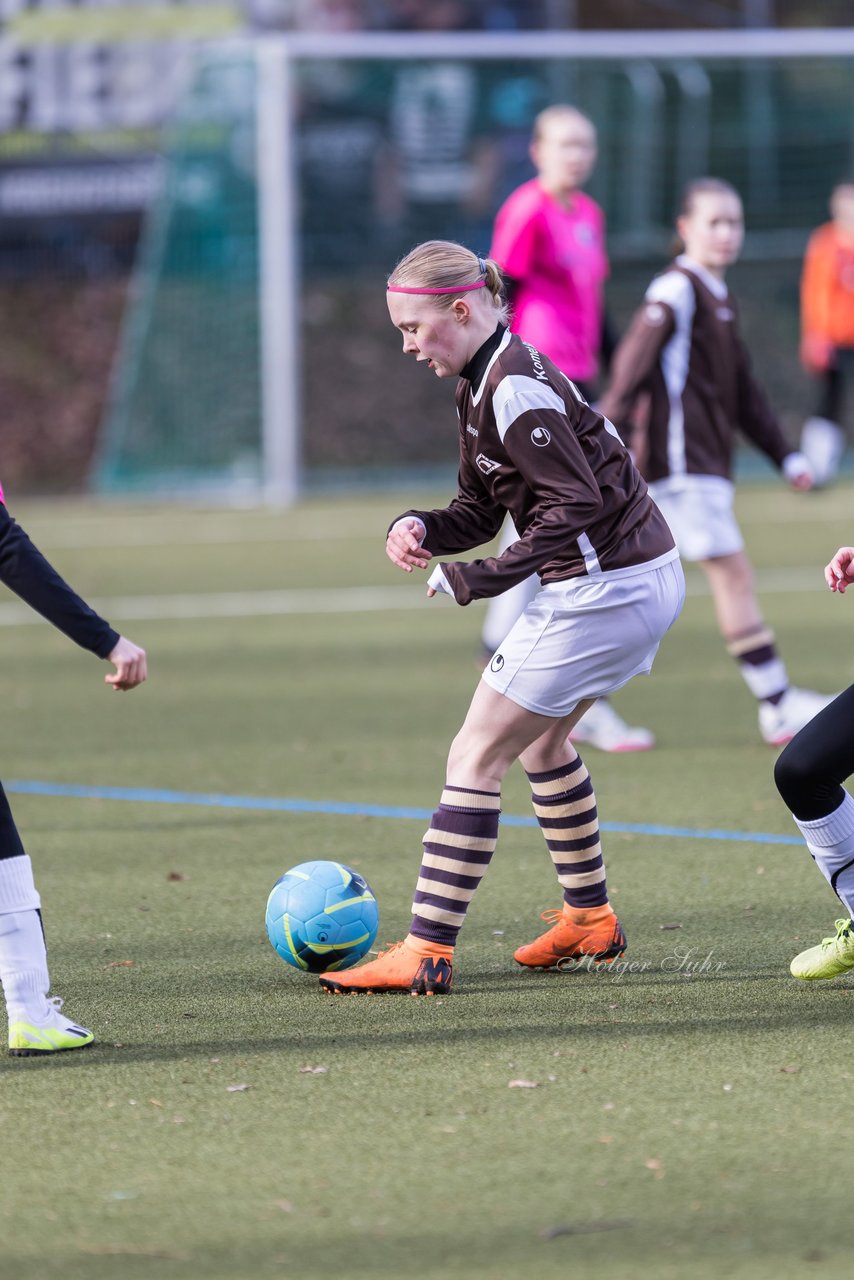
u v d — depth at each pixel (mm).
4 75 74750
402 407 78125
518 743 15898
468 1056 14148
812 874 20266
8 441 75688
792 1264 10289
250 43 64312
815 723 15242
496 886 20172
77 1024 15023
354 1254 10539
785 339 80875
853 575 15180
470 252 15445
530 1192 11352
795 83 78250
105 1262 10516
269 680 34594
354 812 23984
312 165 80500
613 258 78875
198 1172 11828
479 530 16500
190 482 70250
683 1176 11555
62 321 79438
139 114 74875
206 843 22359
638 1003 15562
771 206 79625
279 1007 15648
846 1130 12312
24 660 37938
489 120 79250
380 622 41500
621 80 77688
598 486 15594
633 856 21266
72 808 24578
